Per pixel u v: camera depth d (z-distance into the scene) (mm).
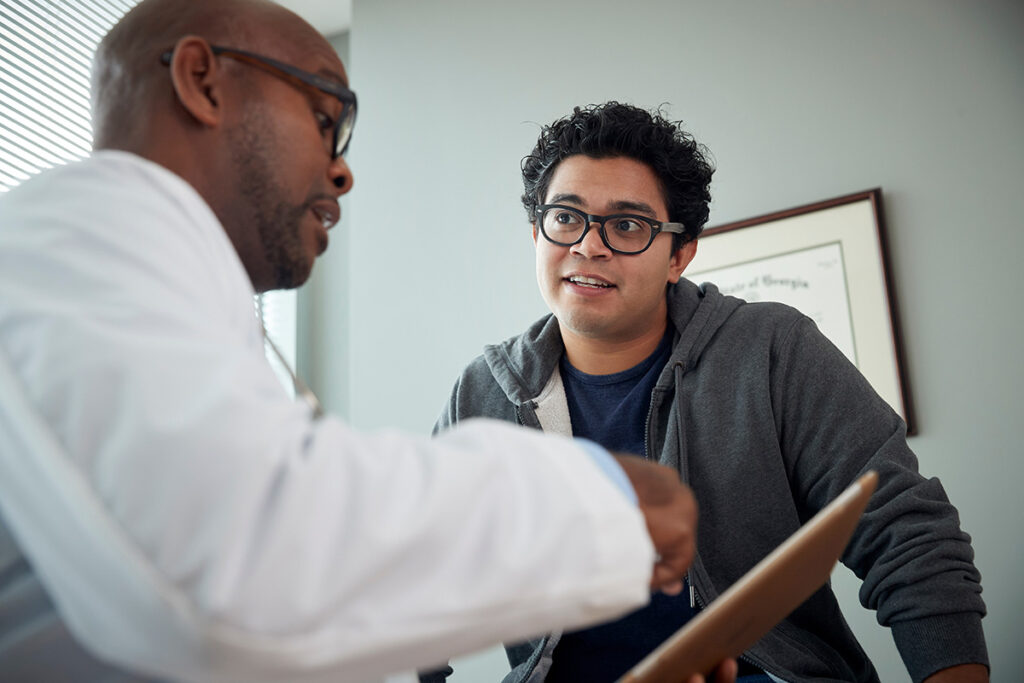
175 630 461
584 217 1525
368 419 2959
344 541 491
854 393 1467
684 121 2676
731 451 1471
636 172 1560
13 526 548
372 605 497
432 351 2904
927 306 2277
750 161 2566
